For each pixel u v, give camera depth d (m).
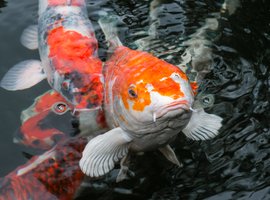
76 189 0.96
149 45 1.22
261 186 0.95
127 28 1.27
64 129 1.05
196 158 1.00
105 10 1.33
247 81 1.15
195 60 1.18
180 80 0.85
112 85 0.96
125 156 0.97
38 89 1.14
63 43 1.15
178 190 0.95
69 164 0.99
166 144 0.96
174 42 1.23
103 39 1.24
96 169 0.92
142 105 0.85
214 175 0.97
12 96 1.13
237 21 1.31
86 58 1.13
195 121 0.93
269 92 1.12
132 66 0.92
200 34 1.26
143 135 0.90
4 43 1.26
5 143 1.04
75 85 1.08
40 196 0.94
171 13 1.33
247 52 1.22
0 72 1.19
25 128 1.06
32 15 1.34
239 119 1.07
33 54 1.23
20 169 0.98
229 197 0.94
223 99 1.10
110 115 0.98
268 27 1.29
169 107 0.82
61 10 1.23
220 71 1.16
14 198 0.93
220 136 1.04
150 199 0.94
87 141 1.02
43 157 1.00
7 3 1.38
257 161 0.99
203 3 1.36
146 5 1.35
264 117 1.07
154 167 0.99
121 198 0.95
